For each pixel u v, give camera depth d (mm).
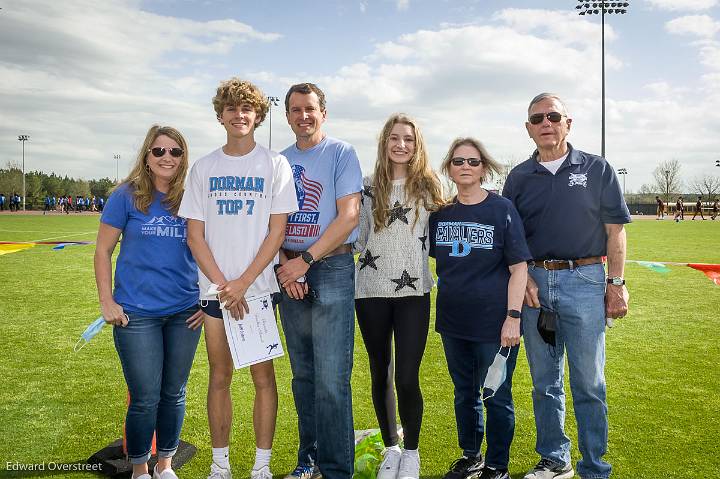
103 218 2906
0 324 7191
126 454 3266
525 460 3449
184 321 3002
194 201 2875
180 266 2949
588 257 3078
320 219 3000
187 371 3061
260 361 2826
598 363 3033
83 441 3631
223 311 2816
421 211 3174
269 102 2969
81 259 14031
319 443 2951
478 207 3072
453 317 3098
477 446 3168
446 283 3125
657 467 3285
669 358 5699
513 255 2984
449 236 3115
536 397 3219
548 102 3104
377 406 3209
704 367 5367
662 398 4480
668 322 7418
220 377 2938
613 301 3090
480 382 3094
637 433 3783
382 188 3168
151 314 2852
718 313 7984
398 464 3094
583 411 3045
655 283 10688
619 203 3021
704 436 3729
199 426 3951
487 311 3020
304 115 3008
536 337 3184
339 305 2945
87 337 2875
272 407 2982
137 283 2852
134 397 2863
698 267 5039
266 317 2879
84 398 4477
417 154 3146
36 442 3617
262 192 2844
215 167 2871
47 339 6426
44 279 10859
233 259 2822
